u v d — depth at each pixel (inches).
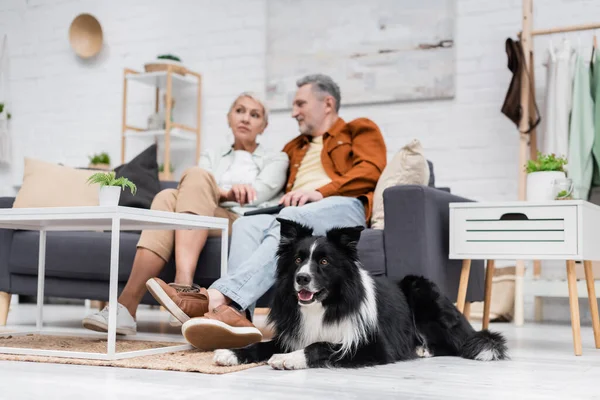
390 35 191.8
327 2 199.5
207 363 82.8
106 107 231.1
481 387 71.0
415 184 109.5
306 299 80.2
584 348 109.9
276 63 205.8
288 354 80.5
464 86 184.7
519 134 177.9
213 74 215.6
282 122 205.0
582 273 159.2
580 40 165.8
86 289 129.0
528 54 168.2
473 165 183.2
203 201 110.6
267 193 132.6
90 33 231.8
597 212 109.1
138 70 226.7
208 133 215.6
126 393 64.5
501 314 163.6
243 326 89.7
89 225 101.8
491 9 182.9
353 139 129.6
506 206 104.4
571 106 161.9
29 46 242.1
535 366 87.7
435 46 187.2
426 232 106.7
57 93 237.8
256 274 98.0
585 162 158.9
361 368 82.2
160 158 220.4
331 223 111.0
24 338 108.0
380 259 109.2
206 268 117.7
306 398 63.3
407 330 93.6
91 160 218.7
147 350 90.7
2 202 138.2
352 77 195.9
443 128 186.5
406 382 73.1
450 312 96.7
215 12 216.1
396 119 191.6
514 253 103.6
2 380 71.2
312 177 130.2
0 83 243.3
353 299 82.4
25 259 131.0
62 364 82.6
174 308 92.8
